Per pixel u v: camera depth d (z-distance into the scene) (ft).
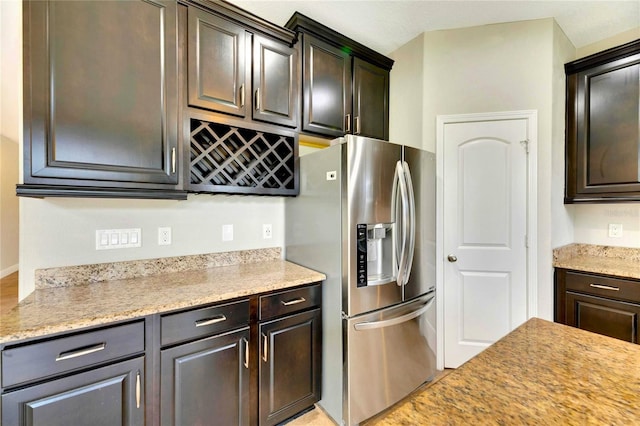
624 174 6.48
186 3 4.89
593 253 7.72
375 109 7.57
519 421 1.78
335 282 5.41
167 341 4.02
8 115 11.92
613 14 6.63
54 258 4.71
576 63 7.10
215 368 4.41
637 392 2.07
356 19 6.79
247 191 5.67
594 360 2.51
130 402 3.76
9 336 3.06
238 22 5.43
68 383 3.39
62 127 3.89
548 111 6.76
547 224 6.77
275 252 6.94
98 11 4.13
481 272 7.18
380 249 6.07
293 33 6.02
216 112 5.22
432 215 6.67
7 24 5.92
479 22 6.98
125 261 5.28
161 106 4.64
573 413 1.85
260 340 4.88
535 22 6.84
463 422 1.78
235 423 4.60
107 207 5.13
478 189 7.18
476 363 2.47
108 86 4.20
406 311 6.00
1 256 14.38
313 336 5.54
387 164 5.69
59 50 3.87
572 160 7.26
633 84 6.35
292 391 5.25
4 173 14.70
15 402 3.13
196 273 5.67
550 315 6.79
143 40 4.48
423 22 6.96
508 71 6.98
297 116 6.20
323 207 5.69
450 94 7.30
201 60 5.02
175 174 4.78
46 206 4.65
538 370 2.36
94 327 3.54
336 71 6.79
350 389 5.18
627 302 5.97
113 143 4.24
